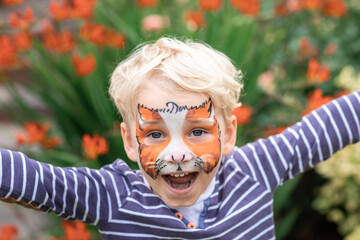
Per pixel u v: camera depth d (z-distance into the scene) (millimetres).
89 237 1730
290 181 1981
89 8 2193
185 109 1038
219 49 2158
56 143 2037
